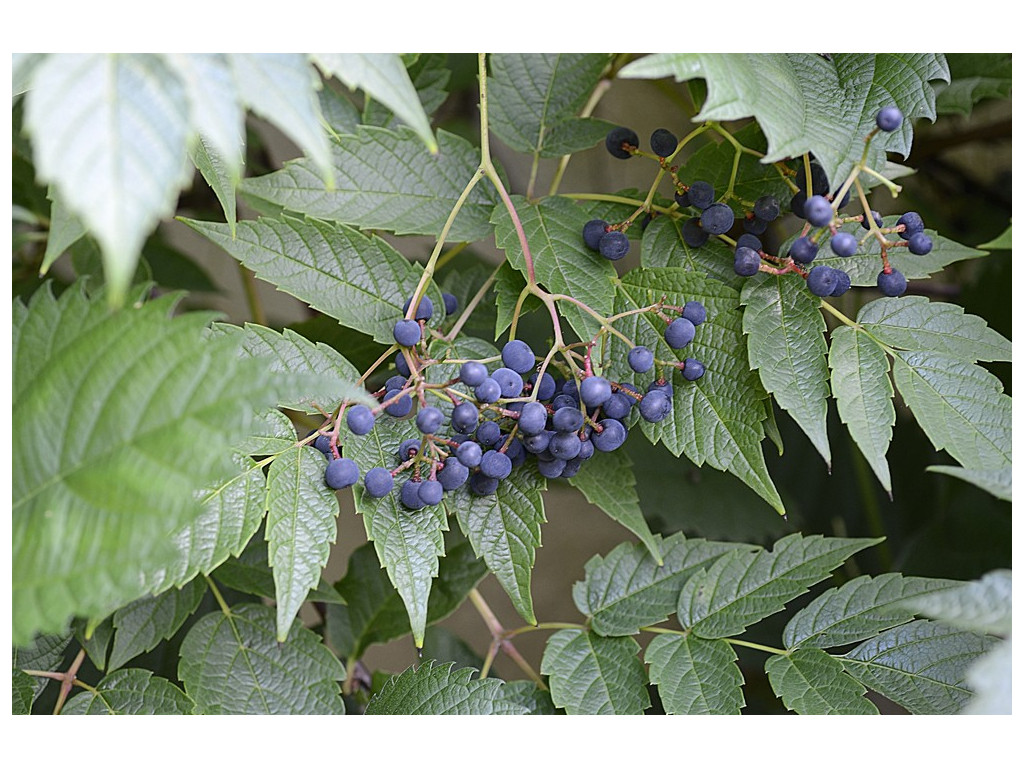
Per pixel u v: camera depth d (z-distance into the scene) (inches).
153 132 14.6
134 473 15.6
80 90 14.6
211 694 19.5
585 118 20.6
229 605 21.5
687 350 19.1
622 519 19.5
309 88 15.5
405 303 19.4
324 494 18.3
